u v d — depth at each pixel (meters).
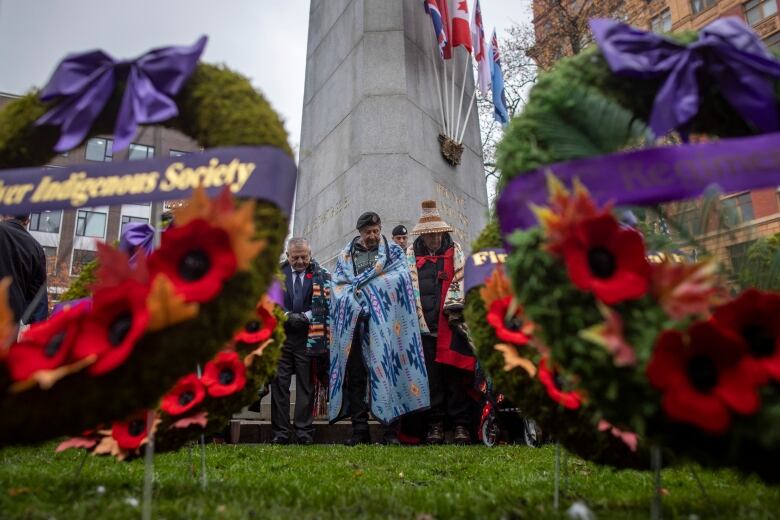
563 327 1.95
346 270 7.39
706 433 1.88
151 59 2.49
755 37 2.33
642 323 1.86
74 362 1.95
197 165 2.29
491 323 2.78
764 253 2.40
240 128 2.35
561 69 2.39
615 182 2.11
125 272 2.01
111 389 1.96
